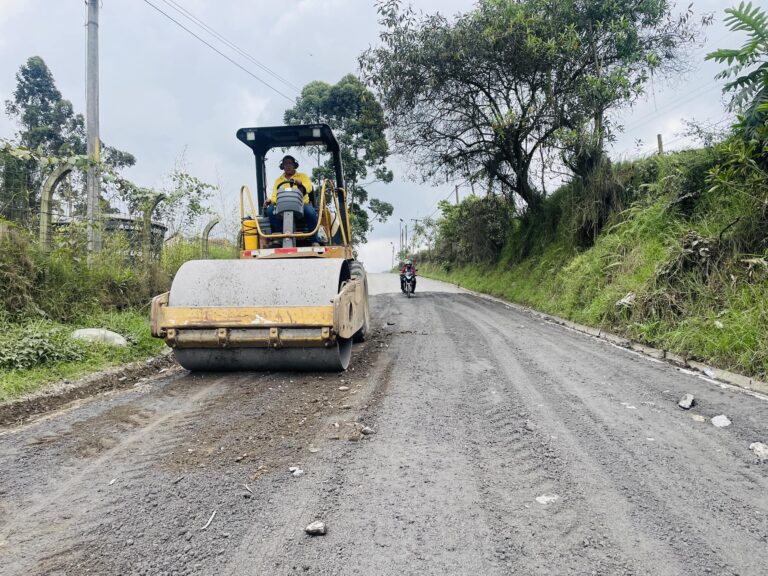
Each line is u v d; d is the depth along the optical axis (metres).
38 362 5.91
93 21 9.22
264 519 2.81
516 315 12.61
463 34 15.60
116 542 2.60
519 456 3.66
